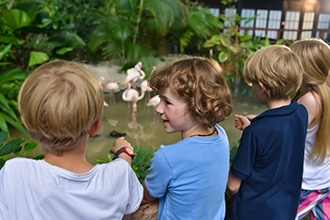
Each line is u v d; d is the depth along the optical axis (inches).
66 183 26.9
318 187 50.2
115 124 125.6
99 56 188.9
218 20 229.6
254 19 229.9
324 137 47.6
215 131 38.7
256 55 42.6
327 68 46.9
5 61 149.3
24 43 158.4
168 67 37.1
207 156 35.4
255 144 39.9
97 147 103.7
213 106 34.9
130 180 31.6
